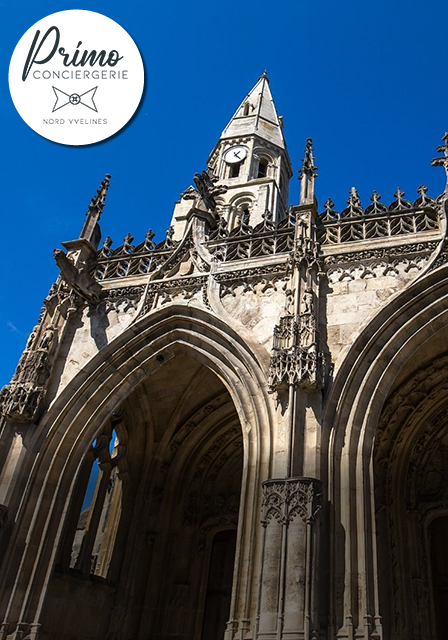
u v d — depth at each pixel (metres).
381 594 17.36
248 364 16.06
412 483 19.72
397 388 18.81
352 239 17.84
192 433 22.58
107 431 20.66
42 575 15.53
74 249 21.33
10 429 17.20
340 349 15.45
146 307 19.11
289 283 17.06
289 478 13.02
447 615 18.33
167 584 20.30
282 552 12.13
